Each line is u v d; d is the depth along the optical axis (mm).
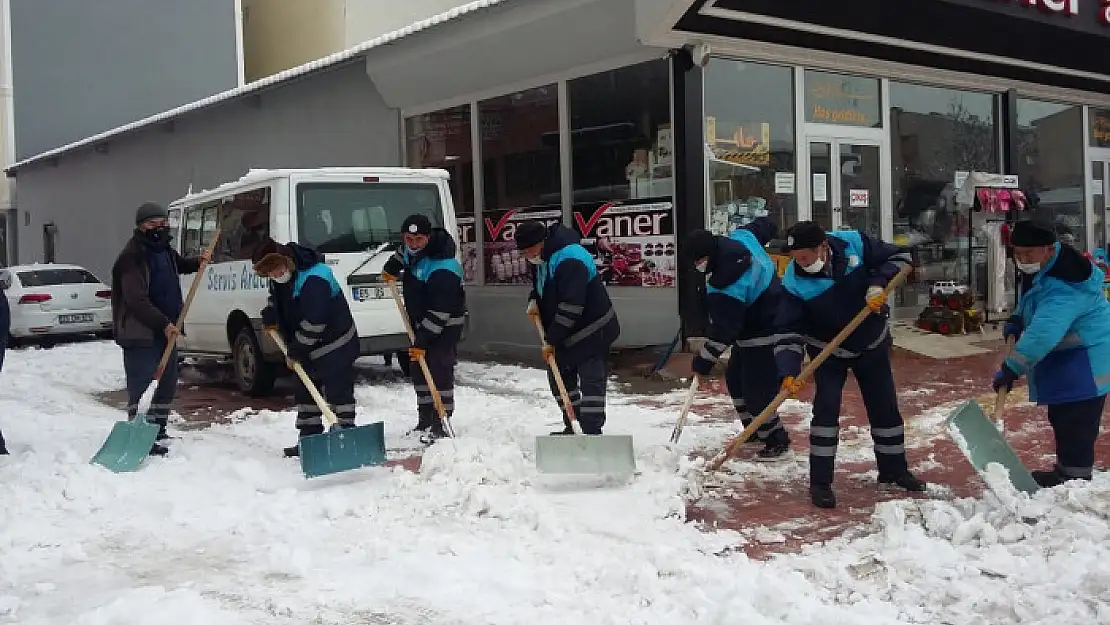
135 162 19453
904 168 12641
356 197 9781
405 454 6973
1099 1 12656
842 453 6586
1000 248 12969
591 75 11461
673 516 5238
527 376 10406
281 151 15711
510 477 5938
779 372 5414
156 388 7082
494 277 12977
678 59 10328
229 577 4609
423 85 13414
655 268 10859
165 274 7199
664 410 8250
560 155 11891
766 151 11172
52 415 9242
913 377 9562
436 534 5094
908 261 5262
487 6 11438
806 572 4305
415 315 7250
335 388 6832
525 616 4000
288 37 23188
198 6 23969
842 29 10633
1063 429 5309
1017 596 3922
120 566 4801
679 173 10414
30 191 24047
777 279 6320
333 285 6754
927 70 12430
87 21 23922
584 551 4727
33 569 4793
